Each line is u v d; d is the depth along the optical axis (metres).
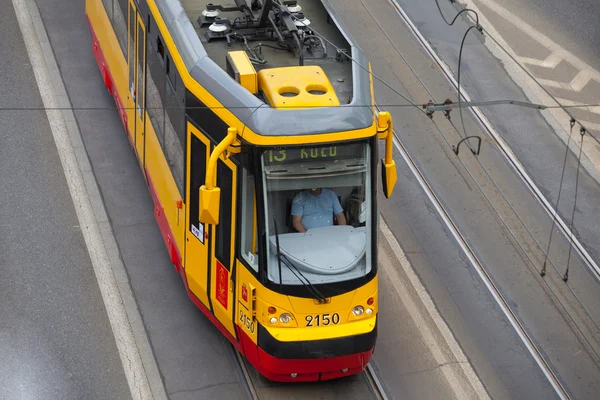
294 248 13.30
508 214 18.61
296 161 13.02
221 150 12.73
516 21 24.72
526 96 21.81
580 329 16.42
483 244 17.92
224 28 15.09
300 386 14.74
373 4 24.22
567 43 24.12
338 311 13.50
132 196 18.34
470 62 22.61
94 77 21.20
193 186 14.44
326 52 14.73
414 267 17.31
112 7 18.80
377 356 15.50
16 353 15.08
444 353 15.71
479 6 25.14
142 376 14.87
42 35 22.30
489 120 20.91
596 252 18.05
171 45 14.93
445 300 16.70
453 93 21.45
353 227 13.62
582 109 21.75
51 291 16.23
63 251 17.03
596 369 15.73
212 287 14.50
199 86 13.95
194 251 14.83
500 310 16.62
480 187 19.16
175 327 15.77
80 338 15.45
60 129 19.73
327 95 13.31
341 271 13.37
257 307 13.42
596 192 19.44
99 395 14.52
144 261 16.98
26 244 17.08
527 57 23.33
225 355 15.29
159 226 16.86
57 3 23.38
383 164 13.73
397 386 15.04
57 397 14.43
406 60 22.34
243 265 13.48
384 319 16.22
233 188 13.30
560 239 18.19
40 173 18.62
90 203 18.08
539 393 15.20
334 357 13.64
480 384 15.23
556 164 20.00
